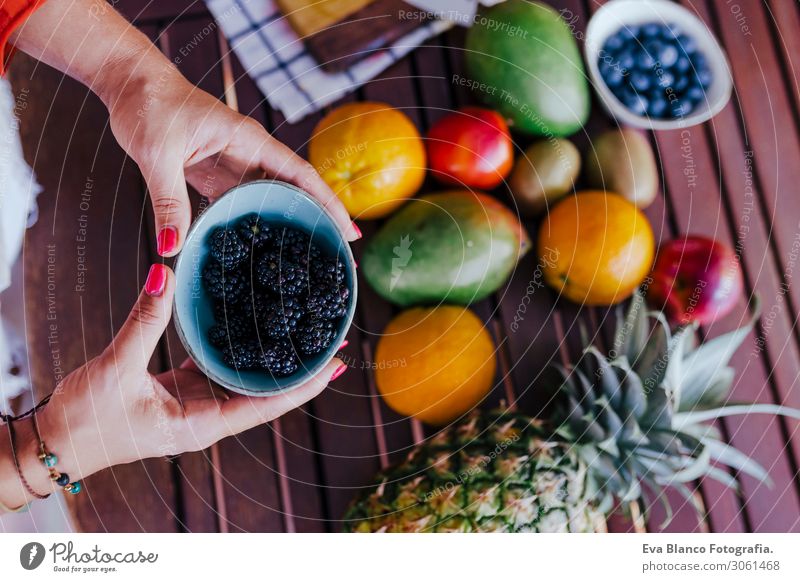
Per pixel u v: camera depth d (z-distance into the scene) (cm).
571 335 77
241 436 76
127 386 67
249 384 63
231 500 76
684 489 76
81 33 71
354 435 76
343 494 76
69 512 76
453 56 79
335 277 64
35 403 76
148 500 76
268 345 63
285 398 68
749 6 81
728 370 74
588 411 73
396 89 79
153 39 79
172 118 70
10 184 77
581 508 73
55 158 78
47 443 68
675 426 74
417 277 71
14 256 77
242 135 70
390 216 75
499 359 77
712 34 81
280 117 78
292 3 79
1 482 69
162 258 78
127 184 78
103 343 77
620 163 75
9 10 67
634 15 76
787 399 78
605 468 73
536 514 72
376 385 76
